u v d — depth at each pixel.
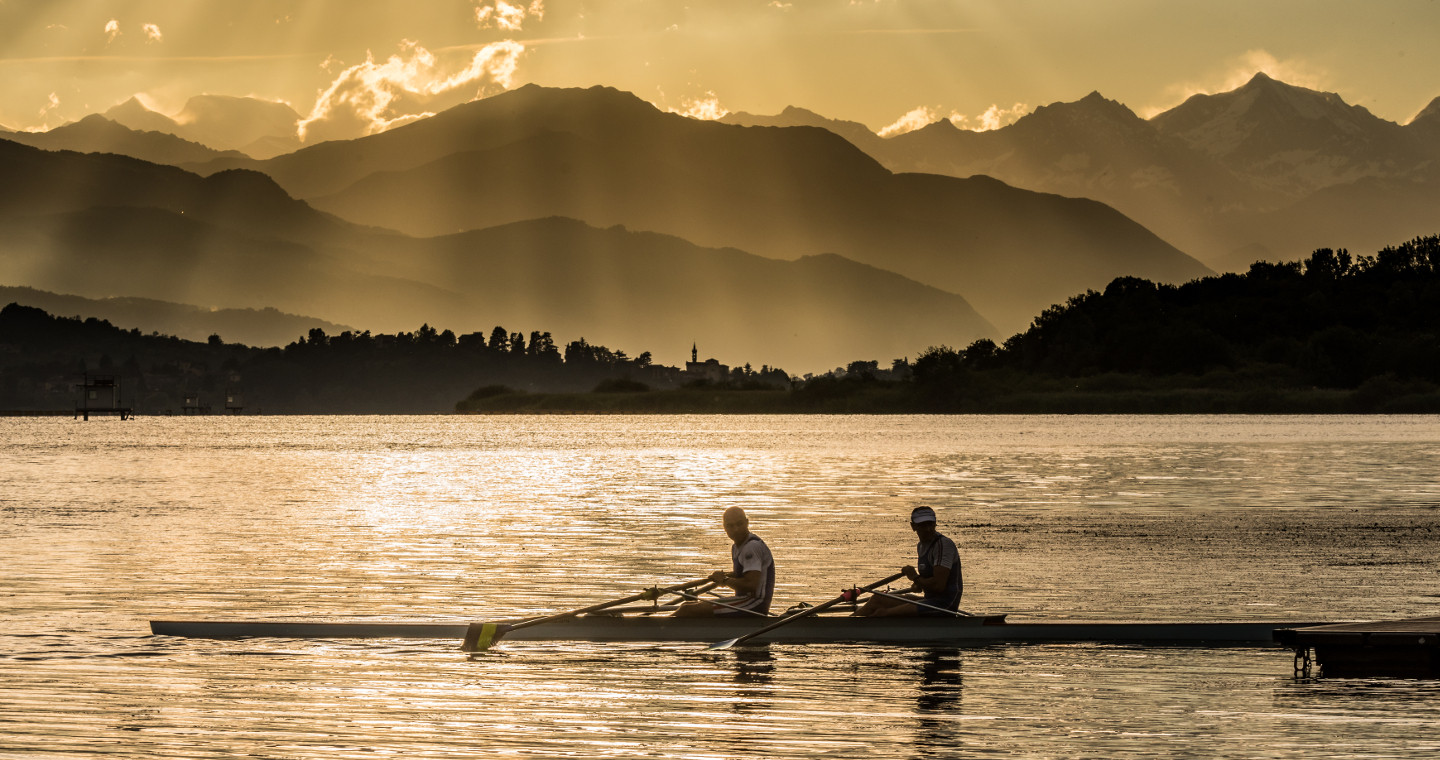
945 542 21.78
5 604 25.56
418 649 21.19
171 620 22.55
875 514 45.66
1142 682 18.67
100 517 45.12
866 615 21.77
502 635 21.16
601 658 20.42
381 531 40.00
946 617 21.64
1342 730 16.02
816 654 20.69
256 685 18.45
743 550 21.92
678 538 37.94
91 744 15.30
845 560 32.34
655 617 21.83
